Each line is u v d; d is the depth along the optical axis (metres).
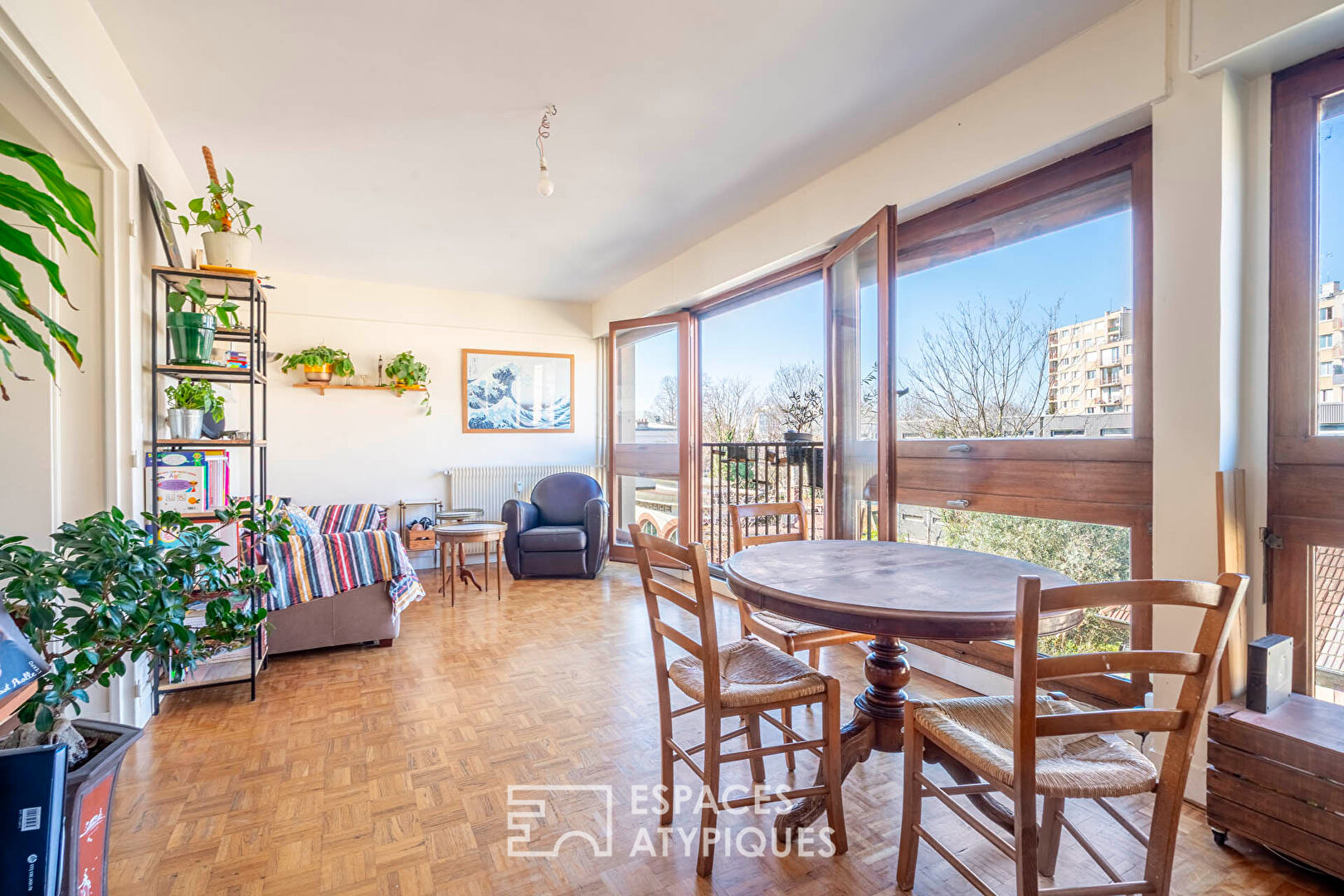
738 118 2.60
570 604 4.11
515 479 5.79
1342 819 1.40
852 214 3.01
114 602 1.29
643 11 1.93
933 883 1.49
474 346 5.71
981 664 2.58
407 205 3.54
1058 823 1.49
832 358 3.31
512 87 2.36
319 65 2.20
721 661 1.85
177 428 2.51
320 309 5.10
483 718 2.38
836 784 1.60
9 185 0.97
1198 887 1.48
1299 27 1.57
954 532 2.74
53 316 2.06
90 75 1.87
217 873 1.51
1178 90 1.84
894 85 2.36
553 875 1.52
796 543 2.15
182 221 2.69
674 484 5.82
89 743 1.36
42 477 2.02
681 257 4.49
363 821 1.73
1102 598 1.10
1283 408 1.75
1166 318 1.88
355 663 2.98
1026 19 1.99
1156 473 1.91
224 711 2.44
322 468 5.14
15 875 1.01
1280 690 1.64
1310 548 1.71
